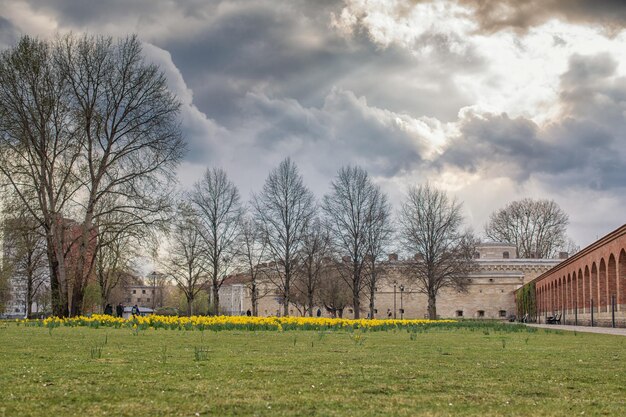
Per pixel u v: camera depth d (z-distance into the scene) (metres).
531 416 6.51
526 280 107.06
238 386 8.34
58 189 39.31
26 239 39.28
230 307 155.38
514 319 105.12
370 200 68.19
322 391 8.05
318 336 22.09
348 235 67.56
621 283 45.38
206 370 10.10
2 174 37.53
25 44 37.91
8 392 7.60
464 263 75.31
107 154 39.88
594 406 7.18
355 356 13.23
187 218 43.12
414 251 74.44
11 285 67.25
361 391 8.11
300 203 65.25
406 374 9.98
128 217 42.59
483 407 7.04
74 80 39.62
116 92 40.56
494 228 128.62
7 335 20.80
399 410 6.78
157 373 9.62
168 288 161.25
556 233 123.94
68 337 19.61
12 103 37.28
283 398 7.44
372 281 68.62
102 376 9.20
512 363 12.09
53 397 7.29
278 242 64.75
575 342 21.52
